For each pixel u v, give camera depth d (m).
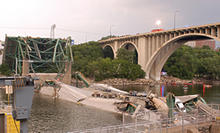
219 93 106.12
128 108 63.94
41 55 129.62
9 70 132.25
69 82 122.81
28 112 29.48
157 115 47.88
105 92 86.56
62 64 130.25
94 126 51.47
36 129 49.38
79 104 78.12
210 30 106.81
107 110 68.06
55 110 68.12
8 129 28.58
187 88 127.88
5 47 125.12
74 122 54.97
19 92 28.84
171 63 180.38
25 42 118.19
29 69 129.75
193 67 176.50
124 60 157.50
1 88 108.75
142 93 79.19
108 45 189.25
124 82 148.00
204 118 43.31
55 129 49.47
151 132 34.66
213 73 175.62
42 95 99.00
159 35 139.75
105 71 147.75
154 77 163.25
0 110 30.83
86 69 149.25
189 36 125.44
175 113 47.62
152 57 146.62
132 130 38.00
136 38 158.88
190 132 37.47
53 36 133.88
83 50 175.50
